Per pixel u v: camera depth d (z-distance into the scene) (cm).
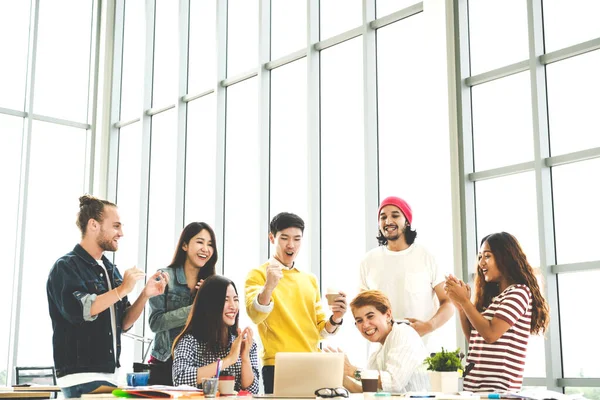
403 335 304
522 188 463
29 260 754
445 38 491
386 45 556
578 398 237
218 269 659
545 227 442
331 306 360
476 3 502
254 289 364
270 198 631
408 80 536
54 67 814
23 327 733
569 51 447
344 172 571
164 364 346
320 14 615
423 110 495
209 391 248
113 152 816
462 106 486
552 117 459
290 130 625
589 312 427
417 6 529
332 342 514
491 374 294
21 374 530
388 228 388
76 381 319
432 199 479
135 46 824
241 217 657
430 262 383
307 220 575
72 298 318
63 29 827
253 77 670
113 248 345
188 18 752
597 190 433
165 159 757
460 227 471
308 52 600
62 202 794
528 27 463
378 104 554
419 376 299
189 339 303
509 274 310
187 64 745
